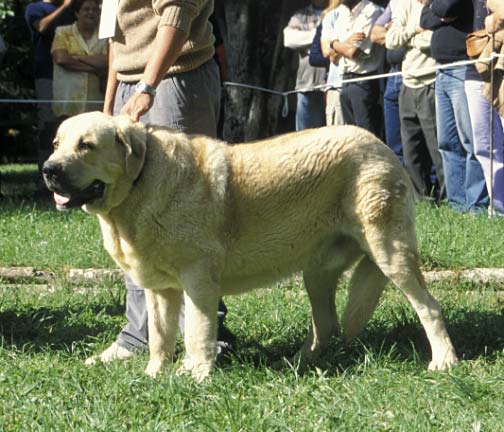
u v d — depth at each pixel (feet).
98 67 62.90
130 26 30.12
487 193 50.14
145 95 28.48
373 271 29.76
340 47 56.13
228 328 33.19
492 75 45.98
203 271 27.48
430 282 39.50
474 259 40.83
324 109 61.98
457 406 24.40
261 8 75.20
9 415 24.18
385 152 28.78
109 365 28.32
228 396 24.82
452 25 49.52
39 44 65.77
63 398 25.17
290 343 32.07
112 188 26.99
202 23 30.17
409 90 53.16
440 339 28.78
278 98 75.72
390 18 54.70
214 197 27.63
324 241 29.30
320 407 24.41
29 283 42.22
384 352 29.12
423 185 55.52
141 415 24.06
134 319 31.37
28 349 31.22
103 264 42.98
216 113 31.58
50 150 66.03
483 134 48.62
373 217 28.27
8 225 51.16
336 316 30.89
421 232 44.60
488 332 31.09
